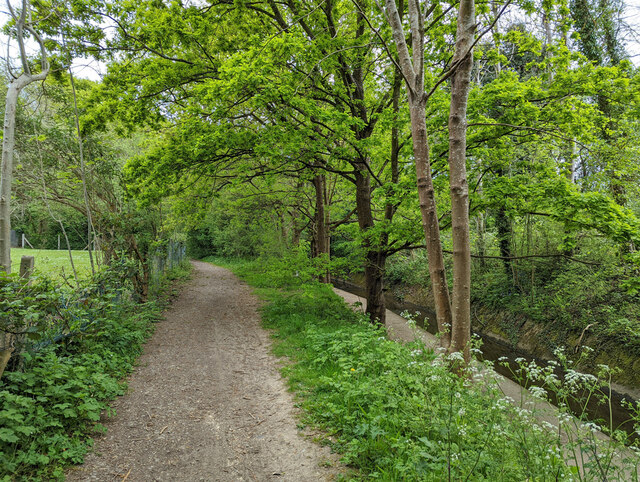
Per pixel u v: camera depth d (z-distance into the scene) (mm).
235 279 20531
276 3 10578
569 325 11594
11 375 3951
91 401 4410
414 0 6258
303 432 4422
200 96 8867
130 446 4125
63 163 8633
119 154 10836
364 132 10891
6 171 4395
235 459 3945
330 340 7293
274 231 22750
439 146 9398
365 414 4156
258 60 7527
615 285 10961
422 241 10422
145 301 10891
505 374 10328
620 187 11250
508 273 15070
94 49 9680
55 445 3721
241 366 6852
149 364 6762
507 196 8961
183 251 25031
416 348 5465
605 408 8289
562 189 8164
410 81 6410
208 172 10492
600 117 9492
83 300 6152
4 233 4355
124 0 10062
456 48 5934
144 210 11188
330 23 9930
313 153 9547
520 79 15016
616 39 12125
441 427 3025
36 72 7988
